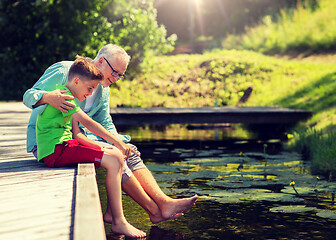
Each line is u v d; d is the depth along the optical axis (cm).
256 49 1586
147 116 797
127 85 1159
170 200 315
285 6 1855
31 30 1141
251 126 937
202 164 538
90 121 285
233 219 324
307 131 731
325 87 966
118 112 805
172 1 2914
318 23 1475
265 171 496
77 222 182
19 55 1150
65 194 235
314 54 1351
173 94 1141
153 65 1213
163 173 484
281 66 1188
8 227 188
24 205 217
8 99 1120
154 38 1156
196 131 883
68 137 295
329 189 413
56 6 1106
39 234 180
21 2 1114
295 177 466
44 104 286
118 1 1115
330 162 539
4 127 539
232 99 1101
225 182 440
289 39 1498
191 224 313
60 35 1130
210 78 1190
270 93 1066
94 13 1098
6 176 273
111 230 289
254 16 2181
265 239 282
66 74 307
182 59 1300
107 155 283
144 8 1184
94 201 209
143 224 312
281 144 718
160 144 712
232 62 1233
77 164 300
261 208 353
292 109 861
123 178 307
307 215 334
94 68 291
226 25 2358
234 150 659
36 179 265
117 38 1102
